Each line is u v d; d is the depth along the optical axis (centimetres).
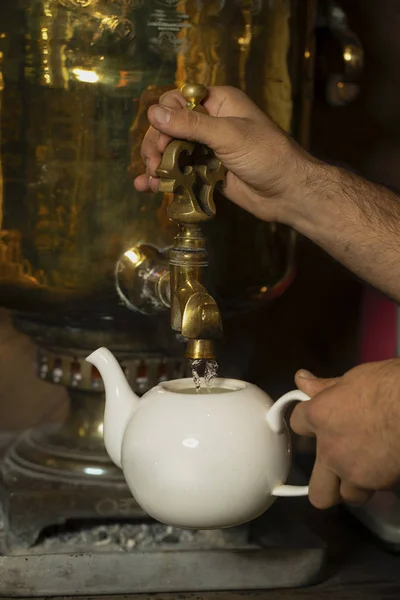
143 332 119
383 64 167
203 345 91
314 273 168
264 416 88
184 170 99
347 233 110
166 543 114
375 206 111
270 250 118
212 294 115
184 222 95
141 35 106
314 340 169
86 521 120
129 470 88
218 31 108
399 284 110
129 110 107
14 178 109
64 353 123
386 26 166
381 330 165
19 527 112
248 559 109
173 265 95
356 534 131
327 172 109
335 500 95
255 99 113
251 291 119
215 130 98
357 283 169
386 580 115
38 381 162
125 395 93
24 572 105
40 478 116
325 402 90
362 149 168
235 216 114
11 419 162
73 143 107
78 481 115
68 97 106
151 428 87
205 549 108
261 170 104
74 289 111
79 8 104
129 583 106
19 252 111
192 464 84
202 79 109
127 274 108
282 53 115
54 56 106
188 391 94
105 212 108
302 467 148
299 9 118
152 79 107
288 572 110
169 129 95
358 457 89
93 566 106
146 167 107
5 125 109
